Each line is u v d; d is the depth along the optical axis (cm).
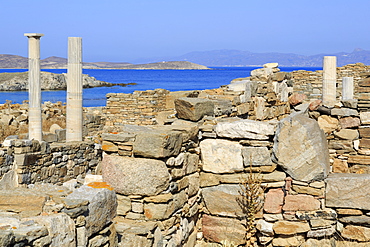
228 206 849
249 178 825
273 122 862
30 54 1554
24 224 502
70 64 1673
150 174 730
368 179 798
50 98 5147
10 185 1273
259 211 830
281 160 819
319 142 820
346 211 803
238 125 852
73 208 550
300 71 2731
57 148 1454
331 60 1720
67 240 528
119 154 761
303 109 1305
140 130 844
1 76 7988
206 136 879
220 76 16712
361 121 1211
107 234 629
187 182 816
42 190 605
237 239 841
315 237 812
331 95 1725
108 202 624
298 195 813
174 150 760
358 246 802
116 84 9681
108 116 2266
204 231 871
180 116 1049
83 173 1591
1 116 2212
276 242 819
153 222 729
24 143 1305
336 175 840
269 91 1709
